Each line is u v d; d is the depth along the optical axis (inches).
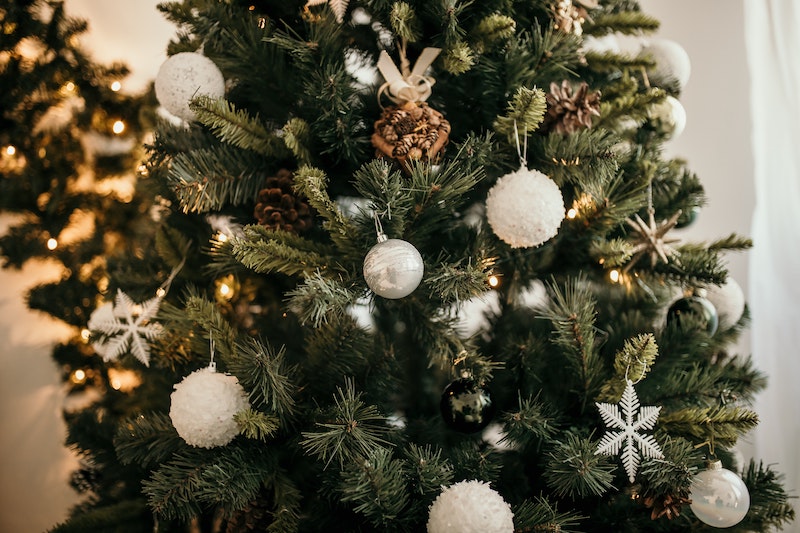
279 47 37.4
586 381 35.3
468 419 34.3
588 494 34.4
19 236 56.4
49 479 63.2
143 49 61.1
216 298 41.9
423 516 33.5
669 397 36.2
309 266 34.7
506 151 37.7
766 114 48.2
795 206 47.8
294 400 35.3
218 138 40.1
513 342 38.1
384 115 36.2
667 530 35.1
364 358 35.8
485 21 35.6
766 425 48.4
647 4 57.1
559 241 40.1
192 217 42.9
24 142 56.0
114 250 57.1
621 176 38.0
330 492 34.5
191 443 33.4
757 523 35.4
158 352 38.9
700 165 56.6
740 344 54.1
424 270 35.4
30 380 62.9
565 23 37.9
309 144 36.9
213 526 41.6
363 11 38.7
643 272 39.4
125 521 39.6
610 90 39.3
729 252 54.9
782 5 46.6
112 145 61.4
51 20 55.1
